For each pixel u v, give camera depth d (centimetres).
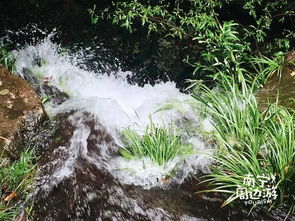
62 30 598
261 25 555
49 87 516
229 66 482
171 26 538
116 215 325
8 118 384
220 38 473
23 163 344
